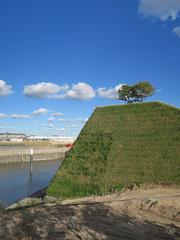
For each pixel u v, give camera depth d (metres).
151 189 22.64
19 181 48.06
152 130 27.95
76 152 30.08
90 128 31.88
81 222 12.33
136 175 25.02
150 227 12.93
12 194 37.50
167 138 26.50
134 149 27.31
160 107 29.44
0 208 16.88
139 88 44.62
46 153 87.38
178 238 11.59
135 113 30.61
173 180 23.16
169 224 13.65
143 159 26.05
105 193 24.27
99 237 10.80
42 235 10.33
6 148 87.75
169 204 16.00
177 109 28.17
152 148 26.53
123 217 14.10
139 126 29.11
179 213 14.96
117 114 31.77
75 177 27.55
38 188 41.91
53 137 160.38
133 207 16.22
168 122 27.67
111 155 27.88
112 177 25.81
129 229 12.25
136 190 22.97
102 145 29.34
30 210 13.59
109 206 16.05
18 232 10.44
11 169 63.34
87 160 28.70
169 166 24.34
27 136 161.62
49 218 12.36
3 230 10.47
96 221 12.82
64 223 11.85
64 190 26.73
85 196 24.95
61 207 14.73
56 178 28.31
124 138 28.81
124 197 20.05
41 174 57.12
